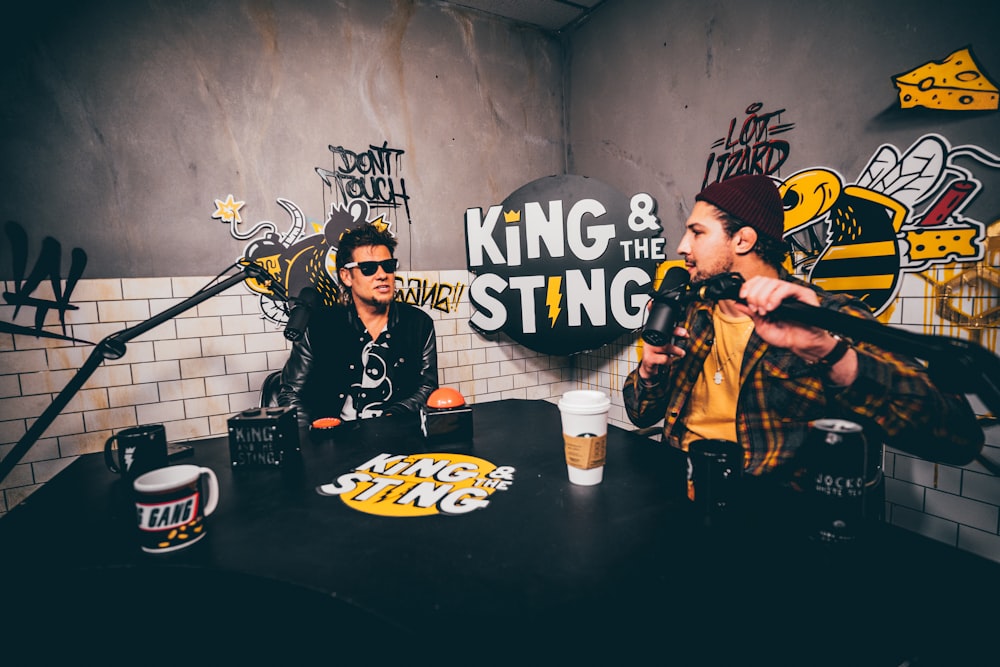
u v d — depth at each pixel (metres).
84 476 1.42
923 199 1.80
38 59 2.19
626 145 3.15
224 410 2.62
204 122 2.53
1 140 2.14
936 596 0.73
